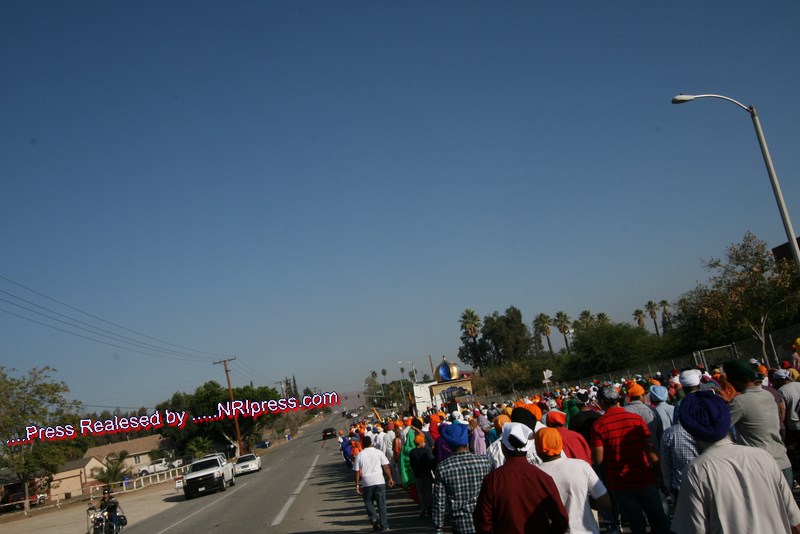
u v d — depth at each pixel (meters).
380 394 124.69
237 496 24.81
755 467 3.43
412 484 13.43
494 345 100.38
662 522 6.11
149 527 19.36
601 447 6.26
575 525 4.84
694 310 36.31
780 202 15.45
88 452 83.81
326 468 32.56
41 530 27.22
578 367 55.84
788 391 8.25
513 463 4.40
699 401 3.63
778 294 27.73
